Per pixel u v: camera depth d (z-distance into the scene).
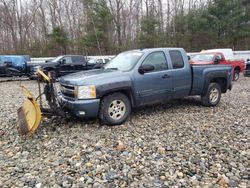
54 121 6.48
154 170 4.06
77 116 5.91
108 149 4.82
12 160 4.54
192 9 39.91
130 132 5.70
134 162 4.32
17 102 9.38
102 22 35.06
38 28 43.16
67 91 6.12
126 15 42.50
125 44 39.31
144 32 35.69
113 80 6.05
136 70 6.49
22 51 36.91
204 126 6.15
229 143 5.11
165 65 7.07
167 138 5.36
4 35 41.03
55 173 4.02
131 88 6.35
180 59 7.42
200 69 7.77
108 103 6.02
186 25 35.41
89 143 5.11
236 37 33.47
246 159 4.43
